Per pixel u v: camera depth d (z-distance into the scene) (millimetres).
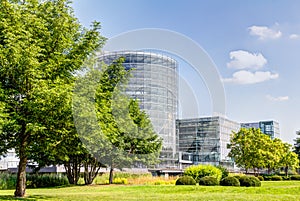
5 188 31516
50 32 17938
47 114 16094
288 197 18297
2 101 15727
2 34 16062
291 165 66250
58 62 17359
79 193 21969
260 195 19562
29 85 16109
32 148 18625
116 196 19016
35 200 16375
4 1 16438
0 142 17984
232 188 24750
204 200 16828
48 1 18828
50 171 41781
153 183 32250
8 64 15359
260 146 55344
